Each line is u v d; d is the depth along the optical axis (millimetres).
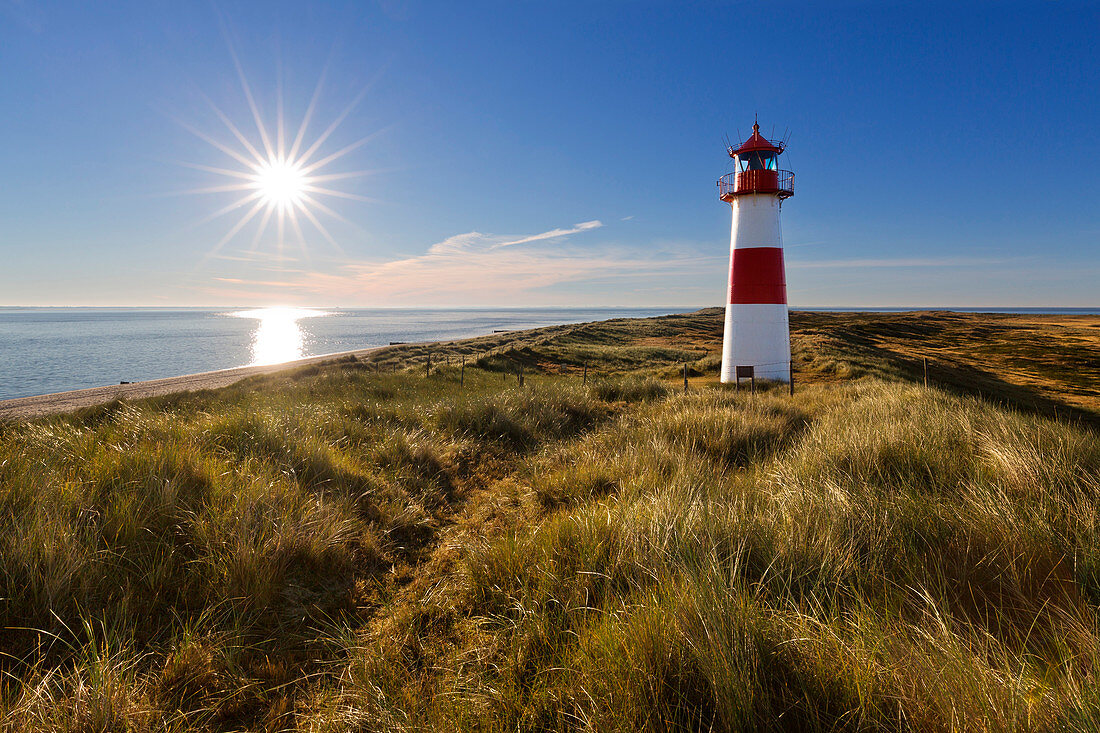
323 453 6055
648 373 26703
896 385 13414
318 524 4289
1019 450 4738
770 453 6836
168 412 7699
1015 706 1824
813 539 3316
